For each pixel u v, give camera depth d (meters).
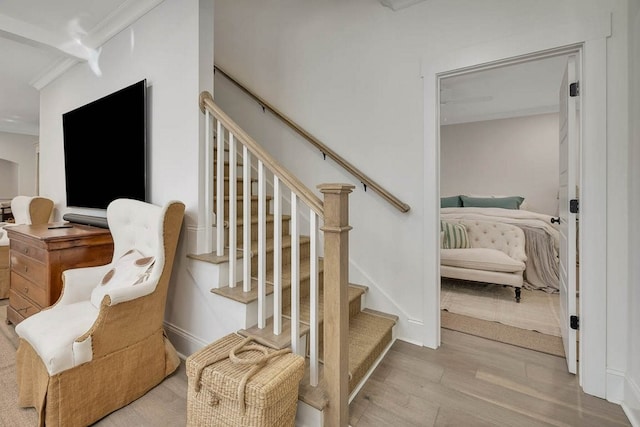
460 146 5.50
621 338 1.59
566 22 1.71
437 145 2.14
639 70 1.45
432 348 2.15
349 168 2.39
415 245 2.23
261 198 1.63
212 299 1.82
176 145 2.01
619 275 1.59
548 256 3.55
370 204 2.42
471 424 1.45
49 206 3.17
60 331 1.45
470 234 3.93
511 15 1.87
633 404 1.48
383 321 2.21
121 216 2.07
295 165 2.82
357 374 1.70
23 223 3.23
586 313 1.67
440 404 1.59
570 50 1.73
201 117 1.90
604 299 1.62
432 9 2.13
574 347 1.84
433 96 2.12
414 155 2.21
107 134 2.45
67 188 2.97
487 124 5.27
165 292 1.77
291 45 2.83
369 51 2.40
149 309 1.66
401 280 2.29
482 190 5.33
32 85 3.49
